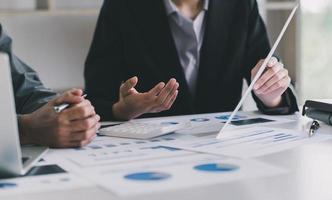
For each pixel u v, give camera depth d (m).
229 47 1.75
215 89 1.75
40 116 0.93
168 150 0.85
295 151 0.82
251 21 1.78
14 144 0.69
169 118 1.27
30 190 0.62
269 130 1.03
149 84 1.74
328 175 0.67
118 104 1.33
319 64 3.03
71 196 0.59
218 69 1.75
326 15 3.00
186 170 0.70
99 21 1.84
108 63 1.77
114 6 1.81
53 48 2.74
